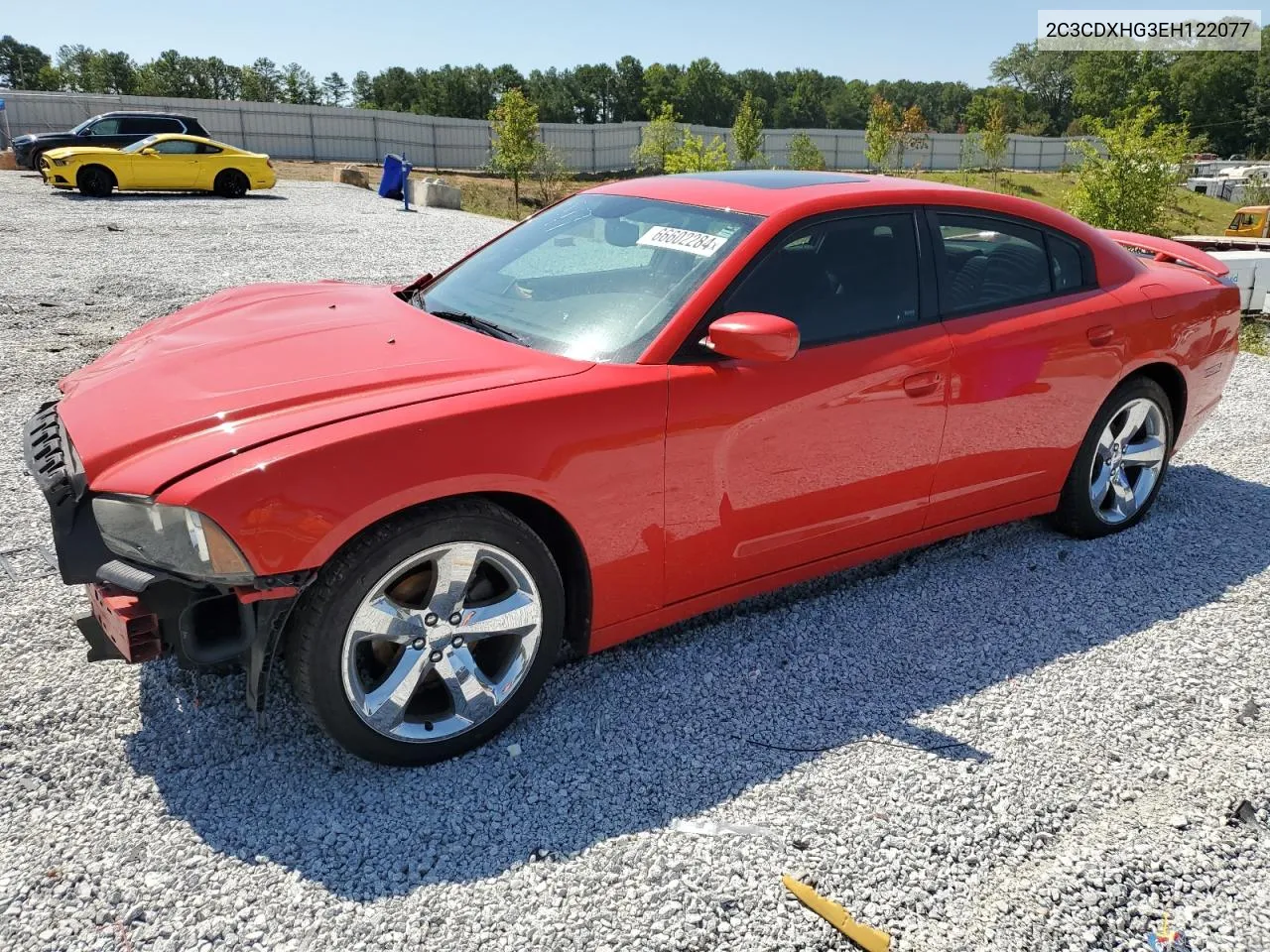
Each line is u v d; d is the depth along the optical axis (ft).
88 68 378.94
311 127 171.01
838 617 11.86
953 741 9.45
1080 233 13.34
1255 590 12.73
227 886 7.36
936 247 11.69
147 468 7.77
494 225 56.75
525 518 9.26
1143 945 7.13
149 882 7.36
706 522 9.99
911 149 265.13
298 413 8.20
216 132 162.61
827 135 256.73
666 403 9.30
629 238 11.19
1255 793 8.77
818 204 10.84
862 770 8.98
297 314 11.05
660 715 9.74
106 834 7.83
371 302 11.61
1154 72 344.08
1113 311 13.02
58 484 8.15
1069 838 8.19
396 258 40.34
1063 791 8.75
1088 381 12.88
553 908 7.26
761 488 10.24
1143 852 8.02
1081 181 85.76
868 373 10.66
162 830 7.90
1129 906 7.46
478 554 8.54
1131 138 82.74
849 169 261.85
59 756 8.72
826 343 10.54
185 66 381.40
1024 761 9.17
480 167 192.85
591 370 9.25
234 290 13.01
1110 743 9.48
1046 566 13.38
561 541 9.40
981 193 12.45
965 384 11.55
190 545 7.47
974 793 8.68
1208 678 10.64
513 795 8.50
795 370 10.14
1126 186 83.10
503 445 8.39
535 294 10.91
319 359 9.34
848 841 8.06
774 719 9.73
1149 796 8.72
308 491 7.55
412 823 8.10
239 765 8.73
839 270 10.84
